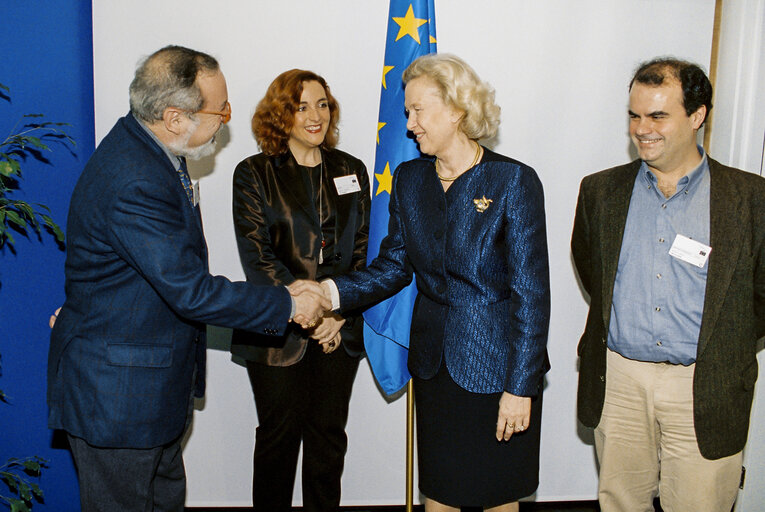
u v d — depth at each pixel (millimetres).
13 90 2418
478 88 1730
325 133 2346
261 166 2273
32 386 2545
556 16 2570
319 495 2434
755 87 2365
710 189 1799
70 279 1778
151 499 1868
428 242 1808
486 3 2549
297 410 2332
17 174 2430
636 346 1888
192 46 2516
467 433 1827
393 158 2246
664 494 1988
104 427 1697
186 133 1781
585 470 2830
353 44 2557
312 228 2258
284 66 2553
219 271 2662
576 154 2652
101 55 2482
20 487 2365
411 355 1923
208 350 2691
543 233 1733
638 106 1760
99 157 1744
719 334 1784
